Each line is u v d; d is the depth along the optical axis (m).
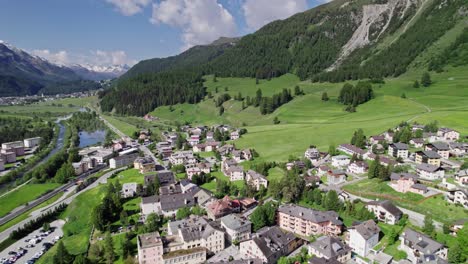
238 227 125.44
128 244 124.62
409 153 185.88
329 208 139.00
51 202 186.25
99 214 141.50
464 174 138.75
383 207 126.62
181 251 115.62
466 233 99.12
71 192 199.12
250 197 161.88
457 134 198.25
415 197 135.88
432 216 123.19
